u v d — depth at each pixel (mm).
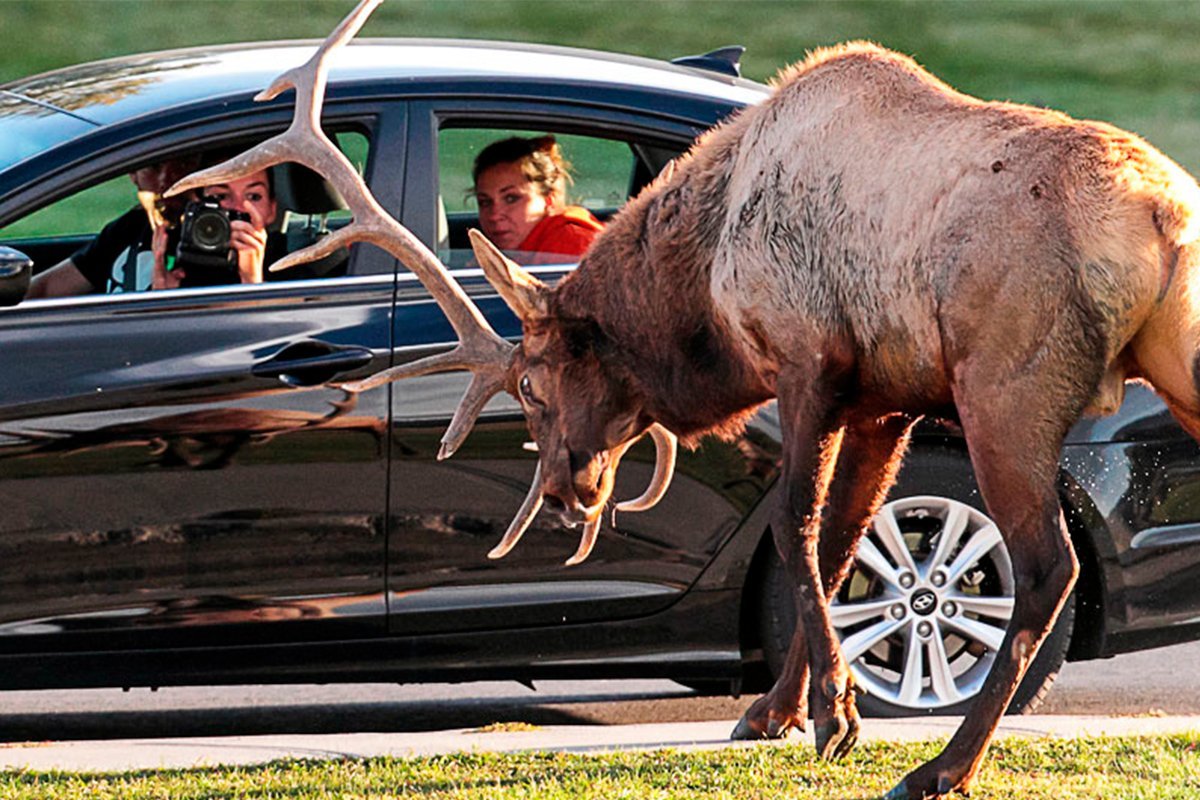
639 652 18266
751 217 15680
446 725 20250
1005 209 14203
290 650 17844
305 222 18547
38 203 17781
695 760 16125
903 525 18750
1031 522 14375
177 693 21578
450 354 16797
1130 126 76438
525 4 102812
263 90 18375
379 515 17750
